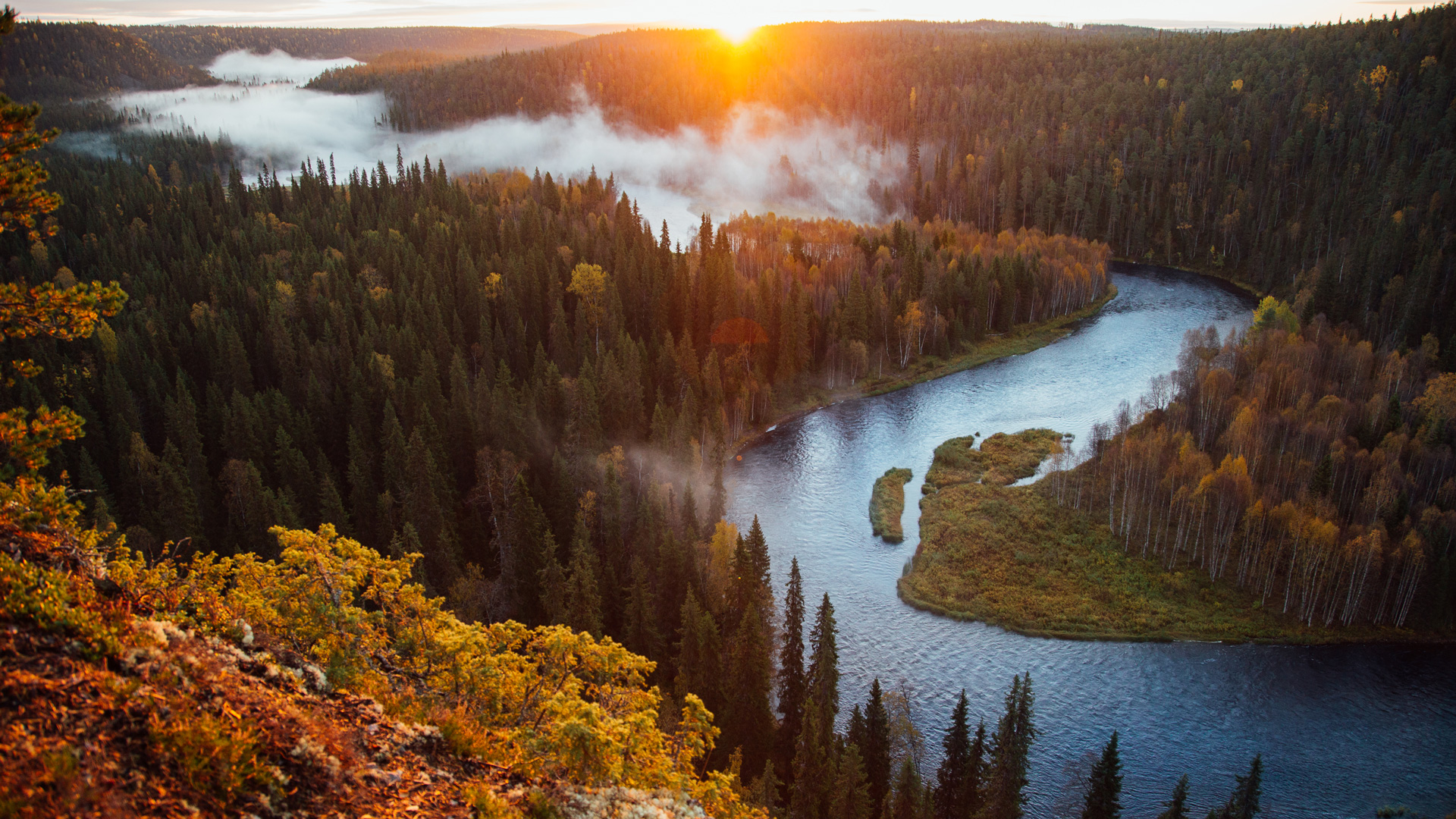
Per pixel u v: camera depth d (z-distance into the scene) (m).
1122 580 94.56
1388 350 149.88
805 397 151.12
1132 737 72.31
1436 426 106.50
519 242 183.25
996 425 137.25
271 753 17.33
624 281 159.25
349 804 17.22
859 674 80.38
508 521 89.56
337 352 131.25
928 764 68.75
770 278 162.50
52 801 13.70
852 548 103.44
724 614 81.56
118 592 20.52
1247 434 106.81
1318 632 86.44
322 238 199.62
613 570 85.62
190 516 84.94
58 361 119.94
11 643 16.44
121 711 16.03
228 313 142.38
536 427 110.69
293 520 83.38
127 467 96.62
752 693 66.44
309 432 106.44
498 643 29.23
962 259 192.62
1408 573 86.06
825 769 57.72
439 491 92.56
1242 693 77.81
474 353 139.50
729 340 150.50
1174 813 55.75
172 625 19.88
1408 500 95.94
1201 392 119.88
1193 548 98.56
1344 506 101.62
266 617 26.25
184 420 100.94
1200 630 86.44
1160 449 106.62
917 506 113.31
